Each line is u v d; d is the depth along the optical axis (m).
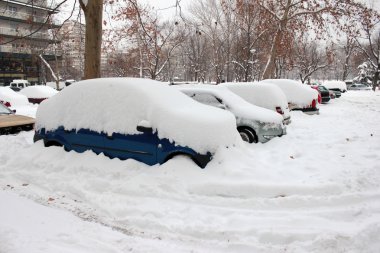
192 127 6.09
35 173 6.49
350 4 24.23
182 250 3.94
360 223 4.49
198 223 4.55
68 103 7.24
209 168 5.98
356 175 6.16
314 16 25.25
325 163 7.11
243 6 27.97
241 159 6.33
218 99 9.51
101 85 6.98
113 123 6.53
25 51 43.50
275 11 27.25
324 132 11.01
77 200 5.48
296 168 6.75
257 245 4.04
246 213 4.83
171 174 5.82
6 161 7.24
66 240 3.88
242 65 34.06
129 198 5.35
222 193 5.45
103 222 4.73
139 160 6.31
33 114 16.91
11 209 4.64
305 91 15.66
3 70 48.09
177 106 6.62
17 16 40.78
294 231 4.25
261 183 5.50
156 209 4.95
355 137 10.05
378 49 47.12
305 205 5.04
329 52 31.34
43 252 3.43
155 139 6.18
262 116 9.04
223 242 4.13
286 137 9.70
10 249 3.42
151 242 4.09
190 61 50.53
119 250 3.80
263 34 28.72
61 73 56.69
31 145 7.77
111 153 6.54
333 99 27.45
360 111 17.94
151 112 6.29
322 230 4.28
